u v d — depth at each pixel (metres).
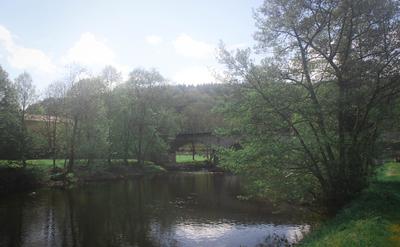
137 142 75.69
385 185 27.78
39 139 53.25
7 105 49.38
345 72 21.62
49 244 22.69
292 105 21.67
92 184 52.22
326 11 21.28
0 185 42.47
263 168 22.72
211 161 84.06
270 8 22.27
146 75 75.19
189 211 32.19
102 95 61.16
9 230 25.94
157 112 75.81
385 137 25.06
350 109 21.66
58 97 54.44
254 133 22.53
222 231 25.22
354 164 21.80
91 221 28.64
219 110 23.17
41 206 34.78
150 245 22.39
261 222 27.45
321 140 20.62
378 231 14.52
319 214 24.58
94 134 56.47
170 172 73.88
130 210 32.84
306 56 22.28
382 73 21.31
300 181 23.38
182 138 92.06
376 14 20.72
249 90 22.78
